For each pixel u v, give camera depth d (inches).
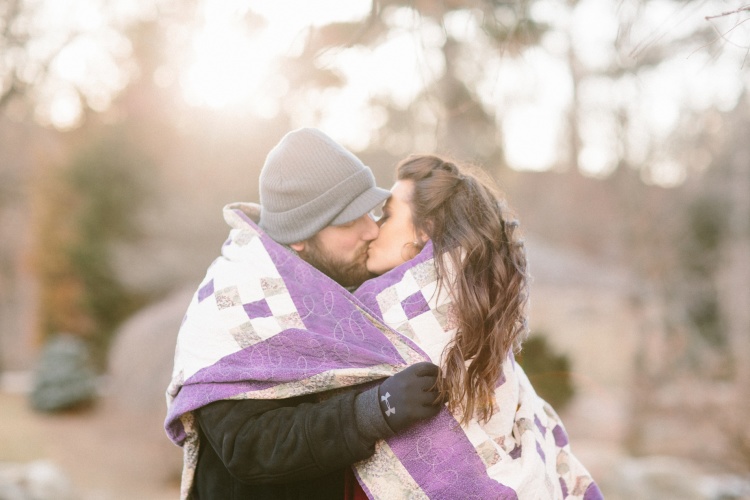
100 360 573.6
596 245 663.1
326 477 65.6
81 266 573.0
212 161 534.6
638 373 369.1
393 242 66.7
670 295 404.8
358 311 63.6
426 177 68.1
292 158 65.0
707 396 310.5
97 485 359.3
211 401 61.5
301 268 64.6
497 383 65.4
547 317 482.6
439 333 62.9
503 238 65.9
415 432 61.0
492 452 61.7
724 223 418.6
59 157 595.8
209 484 66.6
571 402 416.5
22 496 282.2
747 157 383.6
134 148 558.6
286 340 62.7
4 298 680.4
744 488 270.1
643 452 321.1
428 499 60.1
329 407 59.3
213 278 66.8
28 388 566.6
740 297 376.8
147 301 561.3
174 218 548.7
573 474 75.0
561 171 721.6
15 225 644.7
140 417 417.7
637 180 417.7
